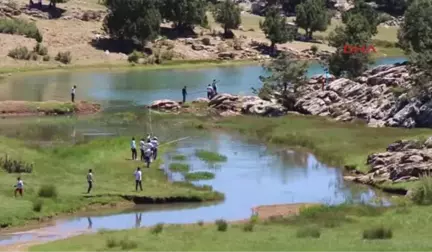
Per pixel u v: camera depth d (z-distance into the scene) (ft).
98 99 361.51
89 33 593.42
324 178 201.16
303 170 211.61
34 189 169.48
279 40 620.08
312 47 630.74
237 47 620.08
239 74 495.00
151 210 166.09
